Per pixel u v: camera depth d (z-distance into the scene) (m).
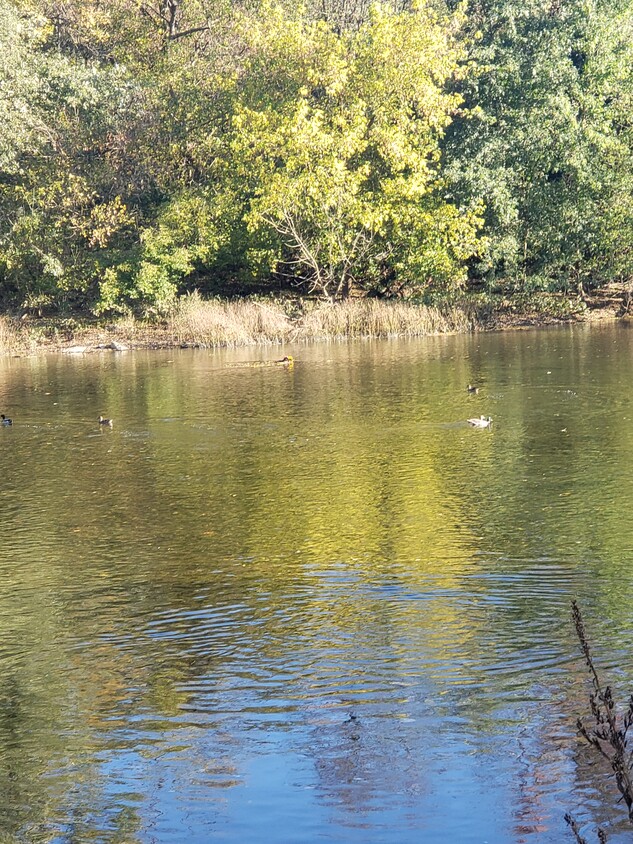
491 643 9.41
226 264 46.34
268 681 8.84
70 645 9.83
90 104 43.66
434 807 6.84
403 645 9.46
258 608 10.59
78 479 17.05
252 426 21.42
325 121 42.75
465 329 42.12
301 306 43.50
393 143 40.56
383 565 11.84
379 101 42.09
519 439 18.98
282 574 11.65
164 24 50.38
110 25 49.97
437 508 14.30
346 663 9.12
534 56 43.19
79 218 44.00
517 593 10.70
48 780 7.40
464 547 12.43
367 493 15.34
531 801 6.84
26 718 8.34
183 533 13.53
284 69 43.31
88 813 6.94
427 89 41.09
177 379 29.67
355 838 6.48
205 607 10.68
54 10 49.16
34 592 11.37
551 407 22.39
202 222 42.62
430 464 17.17
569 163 41.84
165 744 7.84
